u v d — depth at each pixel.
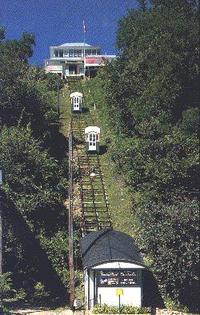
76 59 102.69
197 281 36.22
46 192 43.03
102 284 35.00
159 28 58.47
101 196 46.59
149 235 35.88
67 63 98.25
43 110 54.00
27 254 40.25
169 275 35.22
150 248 35.78
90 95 73.06
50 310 34.91
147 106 51.00
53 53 112.06
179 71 51.38
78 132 58.75
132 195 44.78
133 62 57.72
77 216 44.06
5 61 55.75
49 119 54.53
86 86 78.88
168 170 41.91
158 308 35.25
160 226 35.78
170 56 52.12
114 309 34.41
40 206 42.41
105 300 34.94
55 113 56.31
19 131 46.38
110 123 59.09
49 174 44.50
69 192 43.44
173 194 41.00
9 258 39.19
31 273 39.41
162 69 52.22
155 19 61.78
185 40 53.56
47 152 48.56
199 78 51.97
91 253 36.47
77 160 51.84
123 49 64.25
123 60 62.72
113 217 44.19
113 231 40.38
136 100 54.09
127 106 55.03
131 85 56.53
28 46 83.56
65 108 68.19
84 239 39.88
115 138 55.25
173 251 35.22
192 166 41.97
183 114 47.81
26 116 51.78
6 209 40.84
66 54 111.81
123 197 45.78
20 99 52.44
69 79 86.31
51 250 40.41
